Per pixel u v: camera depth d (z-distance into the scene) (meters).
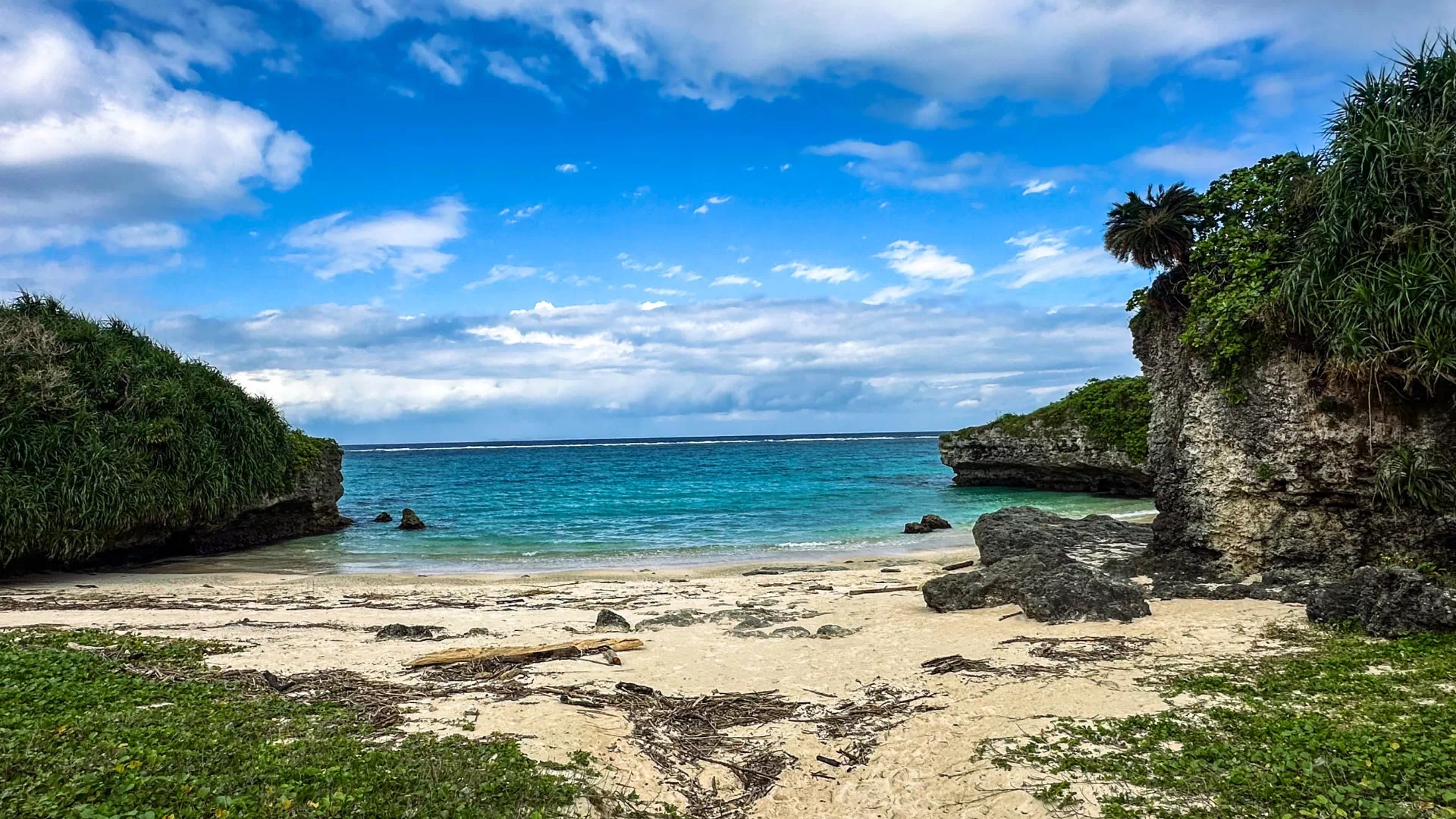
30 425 24.16
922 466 96.12
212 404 30.53
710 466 97.56
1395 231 13.68
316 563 29.73
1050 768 7.75
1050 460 54.38
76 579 25.00
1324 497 15.66
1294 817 6.46
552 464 113.38
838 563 27.11
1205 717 8.85
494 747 8.41
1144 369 20.45
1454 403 13.57
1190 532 17.94
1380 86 15.21
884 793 7.80
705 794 7.87
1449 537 13.97
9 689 9.48
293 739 8.48
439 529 40.22
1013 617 15.09
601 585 23.17
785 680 11.54
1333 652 11.02
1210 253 17.42
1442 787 6.64
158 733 8.14
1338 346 14.17
